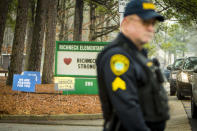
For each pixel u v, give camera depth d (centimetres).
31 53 2516
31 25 3534
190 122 1198
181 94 1878
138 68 290
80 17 3108
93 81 1912
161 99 294
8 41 5966
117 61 288
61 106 1439
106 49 302
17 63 2306
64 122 1223
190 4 2633
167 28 3120
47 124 1184
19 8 2314
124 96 280
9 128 1091
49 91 1959
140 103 290
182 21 2883
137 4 303
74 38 3111
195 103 1212
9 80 2300
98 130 1062
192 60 1978
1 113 1309
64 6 3766
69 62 1941
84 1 3319
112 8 3180
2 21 2008
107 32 3319
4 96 1656
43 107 1410
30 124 1183
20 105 1420
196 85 1192
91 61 1938
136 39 303
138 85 292
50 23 2477
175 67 2309
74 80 1755
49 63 2461
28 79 1766
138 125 278
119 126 293
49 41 2477
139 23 302
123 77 285
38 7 2519
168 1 2689
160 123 298
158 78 301
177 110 1492
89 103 1534
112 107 302
